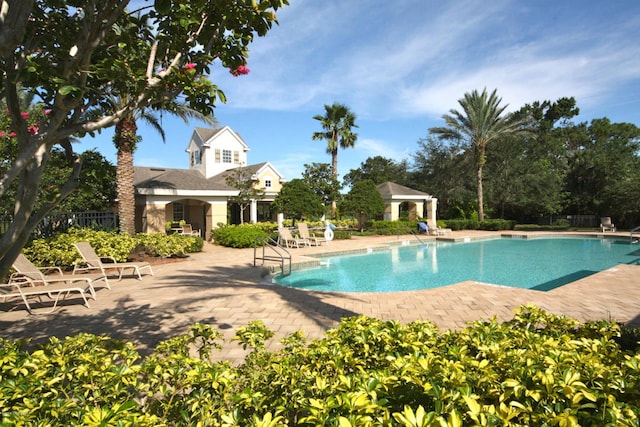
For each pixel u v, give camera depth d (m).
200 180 20.72
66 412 1.78
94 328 5.33
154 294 7.50
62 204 14.38
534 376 1.72
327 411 1.49
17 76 2.28
